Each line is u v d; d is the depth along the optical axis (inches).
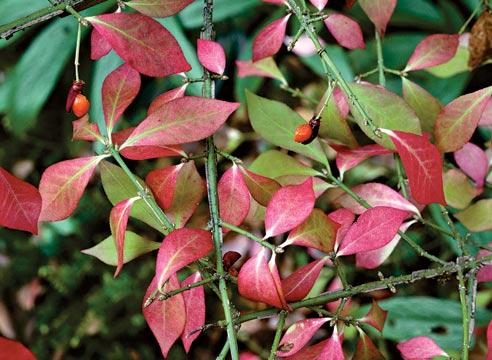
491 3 23.1
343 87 15.6
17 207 14.6
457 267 16.2
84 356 28.5
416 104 18.2
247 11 27.5
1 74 31.2
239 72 21.2
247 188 16.5
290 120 17.6
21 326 29.6
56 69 27.5
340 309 16.0
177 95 16.9
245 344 27.4
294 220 15.1
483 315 21.8
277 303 14.8
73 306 29.4
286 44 27.8
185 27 25.9
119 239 15.3
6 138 31.3
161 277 14.7
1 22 25.8
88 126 16.3
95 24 15.3
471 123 16.5
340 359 15.5
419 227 25.5
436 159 15.3
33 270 30.1
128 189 16.6
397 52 26.1
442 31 26.7
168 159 29.1
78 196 15.8
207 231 15.1
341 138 17.5
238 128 28.4
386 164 26.3
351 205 17.6
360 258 17.8
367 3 18.1
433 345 16.3
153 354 28.5
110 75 16.3
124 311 28.7
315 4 17.4
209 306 27.9
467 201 18.6
